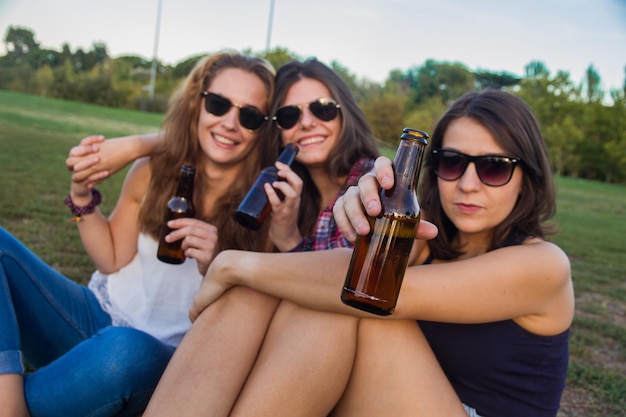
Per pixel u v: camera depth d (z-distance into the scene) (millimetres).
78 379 1670
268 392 1506
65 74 46062
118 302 2395
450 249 1985
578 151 41062
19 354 1712
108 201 7238
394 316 1616
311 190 2721
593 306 5020
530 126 1824
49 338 2154
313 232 2504
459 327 1783
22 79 45062
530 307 1705
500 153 1812
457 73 59562
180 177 2305
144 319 2357
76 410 1691
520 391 1784
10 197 6277
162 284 2334
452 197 1868
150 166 2566
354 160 2633
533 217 1878
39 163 9352
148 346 1751
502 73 59875
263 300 1712
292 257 1679
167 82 50250
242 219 2207
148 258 2375
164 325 2361
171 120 2539
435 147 1979
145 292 2377
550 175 1873
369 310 1374
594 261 7500
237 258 1719
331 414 1773
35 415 1714
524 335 1756
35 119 20062
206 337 1625
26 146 11750
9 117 19203
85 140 2387
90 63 65375
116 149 2410
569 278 1773
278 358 1558
